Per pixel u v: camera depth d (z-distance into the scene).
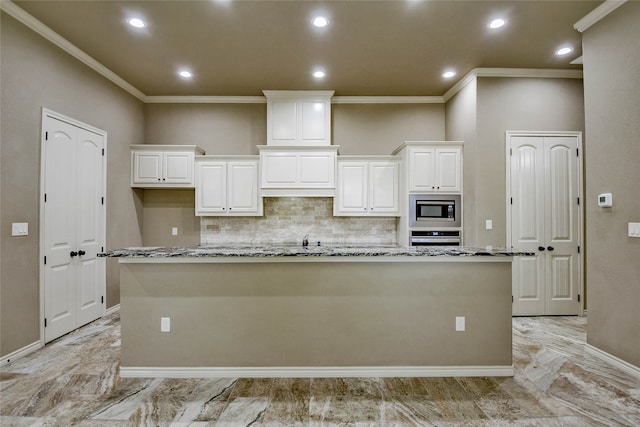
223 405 2.10
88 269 3.63
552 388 2.31
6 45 2.68
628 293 2.50
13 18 2.73
